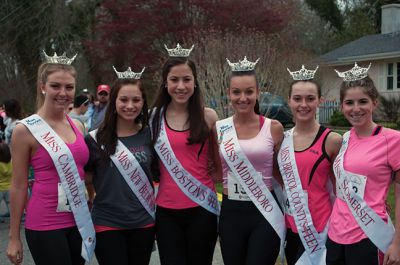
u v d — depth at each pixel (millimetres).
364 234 2648
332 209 2943
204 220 3135
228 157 3082
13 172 2719
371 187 2646
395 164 2607
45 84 2805
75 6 20375
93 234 2867
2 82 16281
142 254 3053
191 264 3162
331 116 16547
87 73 20422
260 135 3090
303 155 2984
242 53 11062
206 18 16125
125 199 2980
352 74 2834
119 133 3125
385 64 18094
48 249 2688
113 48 17578
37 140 2695
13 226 2727
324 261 2930
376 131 2717
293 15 20016
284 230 3064
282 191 3211
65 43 19438
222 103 10156
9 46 17453
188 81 3131
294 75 3143
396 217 2602
